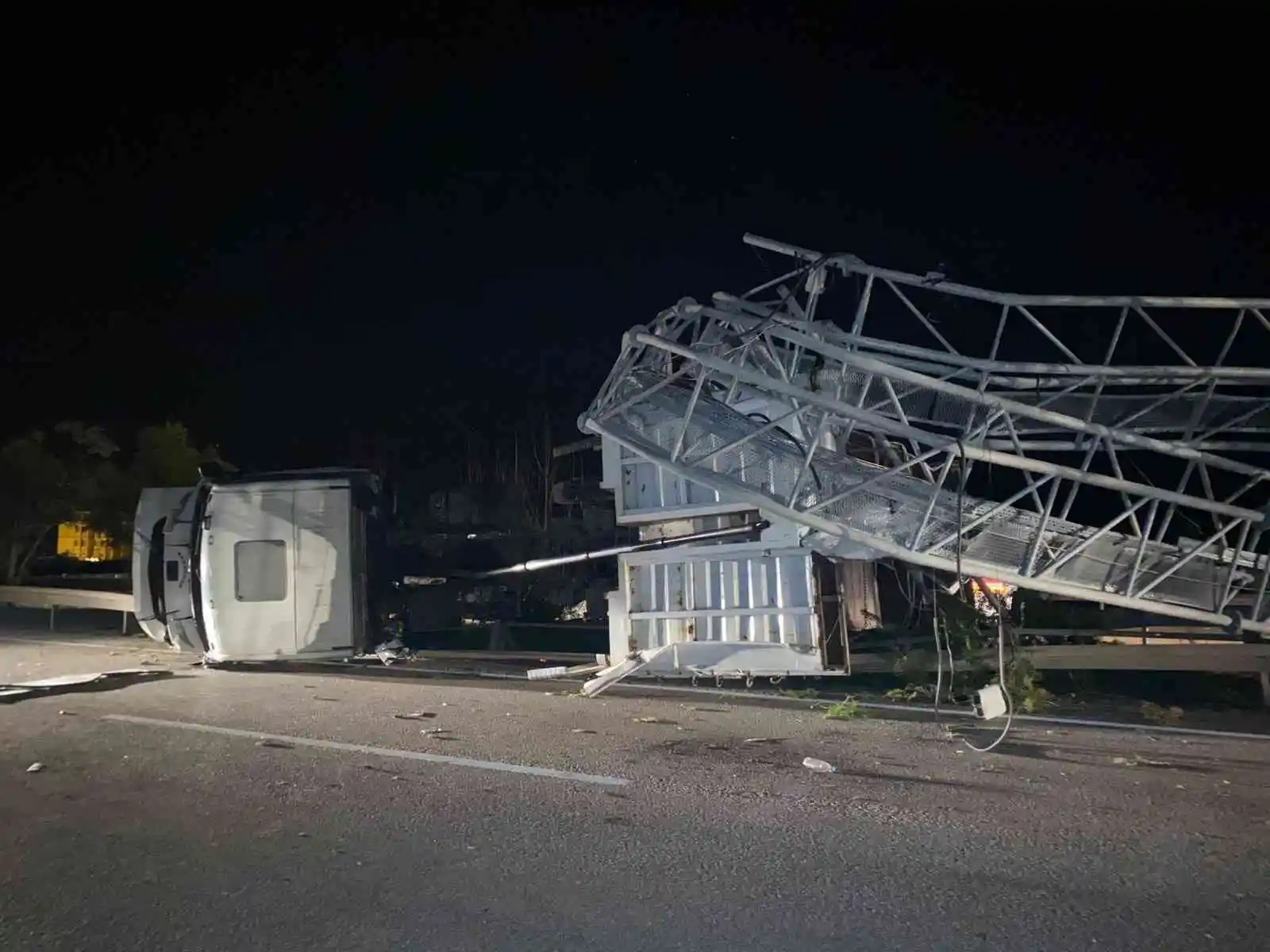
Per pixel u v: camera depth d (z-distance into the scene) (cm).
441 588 1739
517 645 1780
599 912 521
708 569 1227
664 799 718
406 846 621
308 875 574
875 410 1170
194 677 1340
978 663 1104
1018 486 1349
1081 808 694
